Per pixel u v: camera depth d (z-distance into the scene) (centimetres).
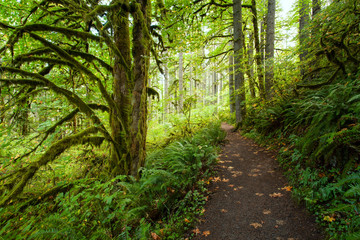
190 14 881
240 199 342
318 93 418
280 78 634
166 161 446
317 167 319
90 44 514
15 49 434
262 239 245
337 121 305
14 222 259
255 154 558
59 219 214
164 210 326
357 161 266
